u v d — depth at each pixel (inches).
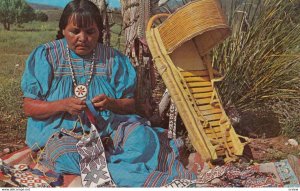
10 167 124.6
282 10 169.5
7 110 174.6
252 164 137.2
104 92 134.3
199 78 145.3
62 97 131.6
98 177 120.5
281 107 171.8
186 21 133.5
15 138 155.5
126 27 159.0
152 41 140.6
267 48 168.9
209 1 133.4
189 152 147.9
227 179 122.4
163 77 137.3
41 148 131.7
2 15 513.3
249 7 168.2
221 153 138.3
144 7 153.6
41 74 130.4
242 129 164.6
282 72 170.4
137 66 156.3
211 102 143.6
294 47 174.4
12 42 393.4
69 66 132.5
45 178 121.1
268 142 157.6
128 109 136.3
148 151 127.3
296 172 128.6
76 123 130.6
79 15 126.6
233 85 164.4
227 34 140.0
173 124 141.9
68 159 124.3
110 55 136.6
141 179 119.6
